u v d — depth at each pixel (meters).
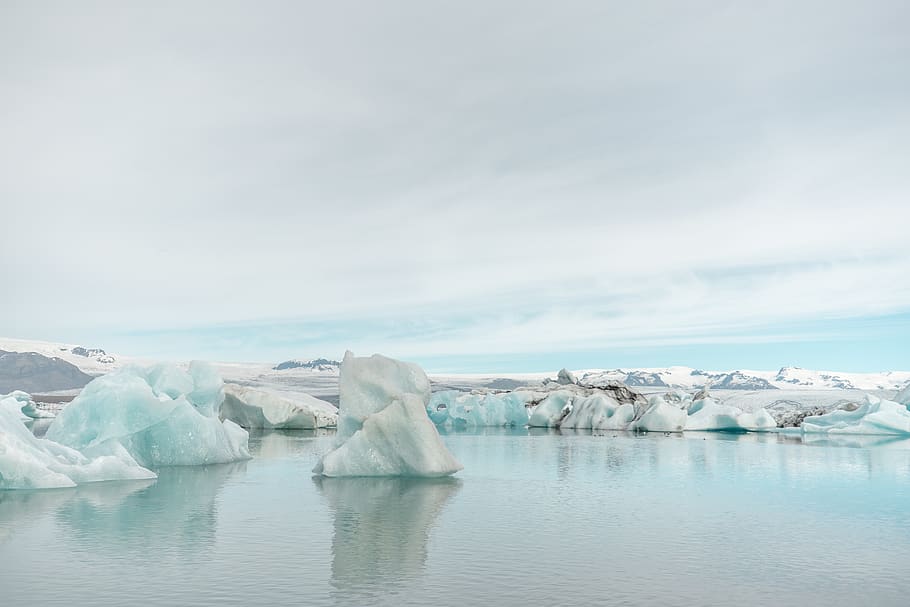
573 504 16.86
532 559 10.95
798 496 18.44
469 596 8.83
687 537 12.80
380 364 24.55
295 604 8.41
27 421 60.94
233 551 11.30
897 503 17.16
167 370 27.19
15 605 8.26
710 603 8.64
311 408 60.28
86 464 20.61
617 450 36.19
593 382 85.38
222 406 60.34
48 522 13.68
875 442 43.28
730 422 60.88
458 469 23.02
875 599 8.86
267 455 31.28
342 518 14.59
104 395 23.27
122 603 8.37
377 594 8.89
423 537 12.67
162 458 25.62
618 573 10.09
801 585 9.51
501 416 77.12
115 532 12.76
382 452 22.84
